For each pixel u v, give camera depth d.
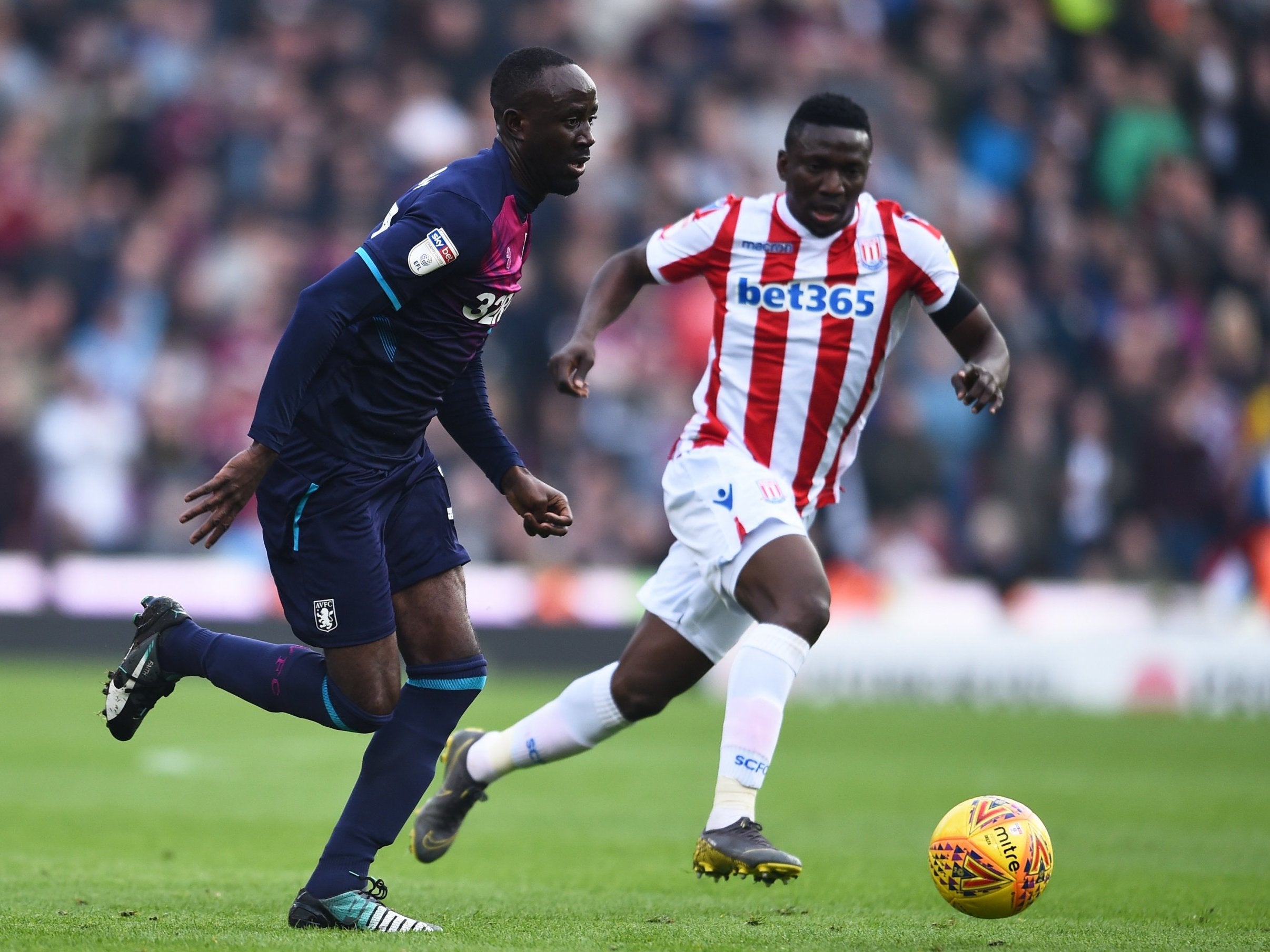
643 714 19.41
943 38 67.31
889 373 56.47
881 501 55.00
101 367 58.22
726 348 19.34
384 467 15.87
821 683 53.97
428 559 16.39
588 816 28.58
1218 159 68.56
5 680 50.16
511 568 55.16
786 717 48.25
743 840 16.39
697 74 65.00
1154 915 18.11
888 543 54.84
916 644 53.62
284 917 16.66
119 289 60.47
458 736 20.05
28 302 61.19
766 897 19.53
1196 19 69.50
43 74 67.19
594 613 54.12
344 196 61.56
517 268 16.06
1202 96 68.38
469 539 54.97
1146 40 68.44
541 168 15.97
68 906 17.39
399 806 16.12
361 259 15.10
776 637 17.19
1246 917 17.92
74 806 28.42
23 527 57.12
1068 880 21.33
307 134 62.94
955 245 61.94
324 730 43.16
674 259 19.44
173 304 60.03
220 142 63.84
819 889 20.31
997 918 16.09
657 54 66.06
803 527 18.30
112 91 64.88
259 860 22.66
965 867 15.44
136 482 57.19
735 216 19.27
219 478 14.81
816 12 67.81
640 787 32.88
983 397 18.50
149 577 55.00
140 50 66.50
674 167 62.22
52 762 34.97
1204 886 20.75
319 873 15.84
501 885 20.58
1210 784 33.81
